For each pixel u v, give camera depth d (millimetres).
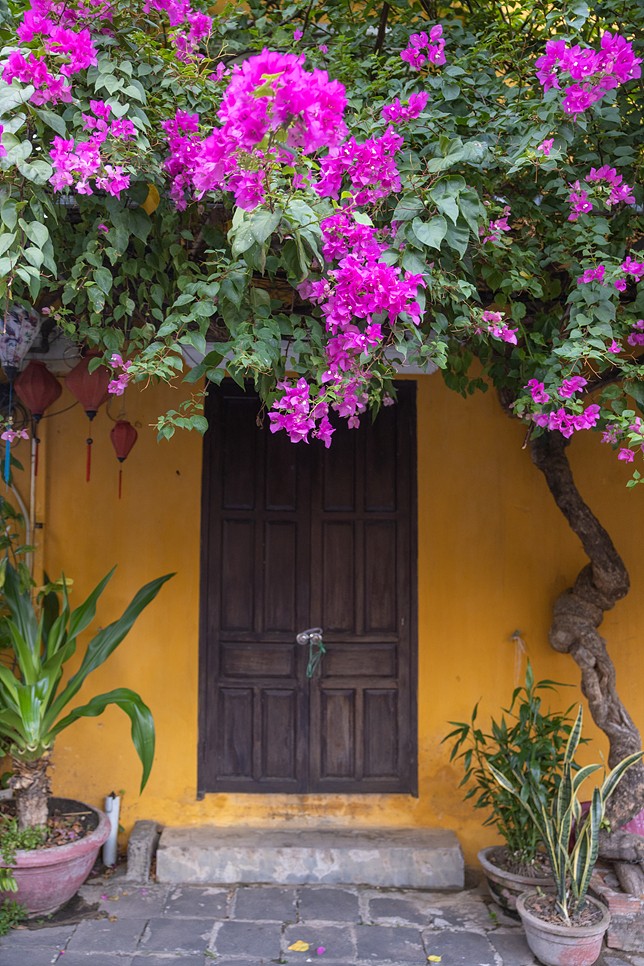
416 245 2264
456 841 3746
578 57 2373
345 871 3646
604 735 3920
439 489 4023
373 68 3031
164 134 2428
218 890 3570
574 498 3508
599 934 2908
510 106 2664
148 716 3352
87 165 2096
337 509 4031
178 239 2590
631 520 3998
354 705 3971
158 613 3957
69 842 3289
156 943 3143
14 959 3006
